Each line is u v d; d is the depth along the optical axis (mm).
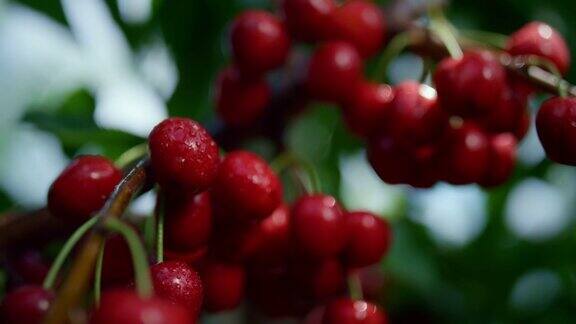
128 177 528
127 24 812
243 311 790
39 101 960
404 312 884
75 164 572
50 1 812
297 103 688
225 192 577
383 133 637
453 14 818
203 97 807
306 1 667
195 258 584
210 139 558
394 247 850
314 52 669
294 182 665
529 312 903
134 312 464
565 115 572
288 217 606
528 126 629
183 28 809
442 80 605
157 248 553
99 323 463
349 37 667
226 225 594
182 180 550
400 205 903
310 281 619
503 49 640
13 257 625
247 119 687
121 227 487
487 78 599
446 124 620
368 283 750
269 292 631
